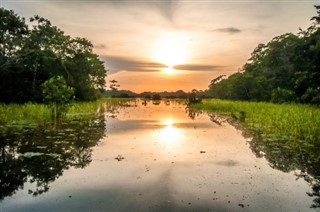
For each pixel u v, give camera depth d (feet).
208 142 34.73
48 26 95.30
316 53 78.79
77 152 28.63
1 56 86.02
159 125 53.42
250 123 53.98
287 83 110.22
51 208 15.35
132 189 18.11
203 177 20.65
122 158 26.22
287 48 127.75
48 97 61.82
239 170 22.48
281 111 54.39
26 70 91.61
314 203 16.07
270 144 32.94
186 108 123.85
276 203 16.07
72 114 73.10
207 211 15.01
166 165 23.88
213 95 271.28
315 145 32.14
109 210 15.02
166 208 15.30
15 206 15.67
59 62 102.73
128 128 48.34
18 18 87.15
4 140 34.86
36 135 38.60
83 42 124.57
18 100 87.51
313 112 49.29
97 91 169.89
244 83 158.10
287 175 21.22
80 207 15.40
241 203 16.05
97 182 19.47
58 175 21.08
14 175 21.15
